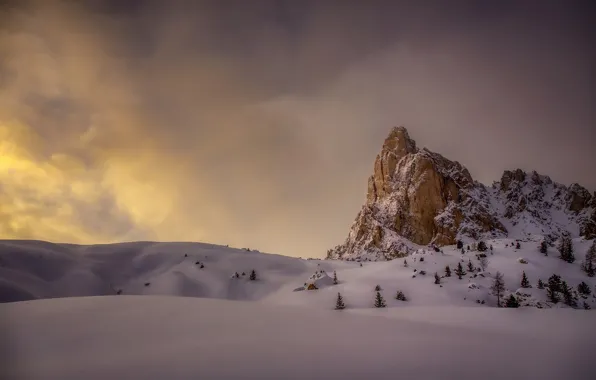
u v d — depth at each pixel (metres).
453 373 19.34
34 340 25.42
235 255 167.12
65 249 148.75
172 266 147.88
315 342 24.98
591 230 193.75
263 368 19.31
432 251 153.12
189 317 33.53
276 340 25.41
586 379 20.09
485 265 130.75
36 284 112.56
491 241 161.75
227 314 35.41
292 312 38.31
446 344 25.56
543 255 133.75
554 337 31.23
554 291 96.75
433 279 119.19
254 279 139.00
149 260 152.50
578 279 113.44
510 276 118.12
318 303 107.69
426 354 22.59
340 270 151.62
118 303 40.50
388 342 25.47
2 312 35.12
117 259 148.88
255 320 32.94
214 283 133.25
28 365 20.19
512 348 25.73
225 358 21.00
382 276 128.38
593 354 24.98
